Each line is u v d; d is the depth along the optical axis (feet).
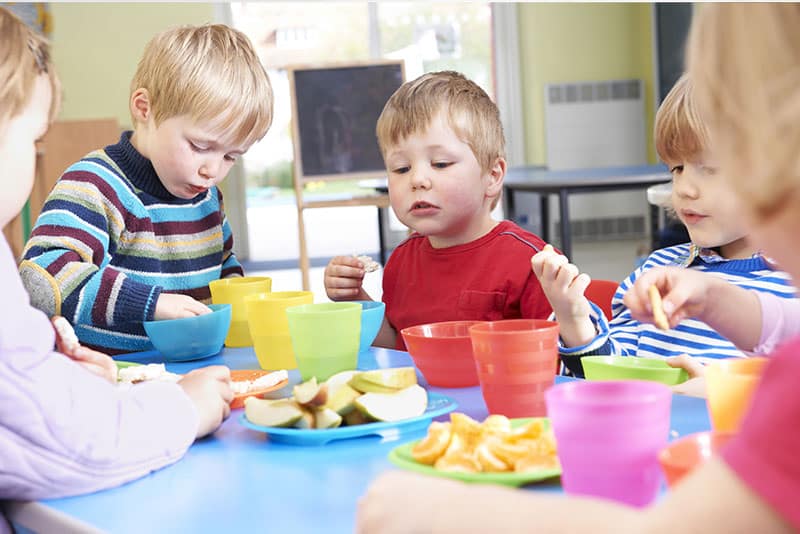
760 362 2.45
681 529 1.41
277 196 31.48
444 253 5.54
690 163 4.74
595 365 3.31
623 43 28.32
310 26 28.25
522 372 2.87
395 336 5.68
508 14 28.04
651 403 1.98
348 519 2.12
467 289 5.36
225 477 2.52
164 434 2.65
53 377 2.48
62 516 2.29
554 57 28.25
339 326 3.56
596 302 5.52
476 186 5.39
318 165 16.52
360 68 16.56
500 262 5.32
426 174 5.29
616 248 26.99
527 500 1.64
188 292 5.92
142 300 4.62
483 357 2.93
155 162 5.57
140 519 2.22
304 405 2.84
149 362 4.55
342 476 2.45
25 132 2.77
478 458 2.26
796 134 1.46
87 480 2.44
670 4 25.68
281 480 2.45
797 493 1.34
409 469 2.32
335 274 5.35
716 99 1.61
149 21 25.23
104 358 3.28
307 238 30.73
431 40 28.19
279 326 4.05
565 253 15.85
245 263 27.50
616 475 1.97
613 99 28.27
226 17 26.16
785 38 1.49
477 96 5.47
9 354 2.41
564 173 18.63
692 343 4.84
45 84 2.89
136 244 5.68
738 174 1.57
